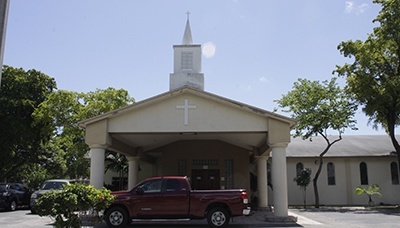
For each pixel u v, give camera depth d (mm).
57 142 37312
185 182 14945
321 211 25922
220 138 23844
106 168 32625
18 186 25906
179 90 17250
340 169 35031
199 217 14570
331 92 31188
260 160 25000
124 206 14766
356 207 30953
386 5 28281
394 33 28109
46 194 10312
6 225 15984
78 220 10328
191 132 17391
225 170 25766
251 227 15344
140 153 23906
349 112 31062
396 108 30438
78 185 10648
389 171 34875
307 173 32500
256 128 17344
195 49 26094
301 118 30906
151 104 17469
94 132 17234
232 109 17422
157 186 14922
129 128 17391
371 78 29016
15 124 31172
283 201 17047
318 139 38281
